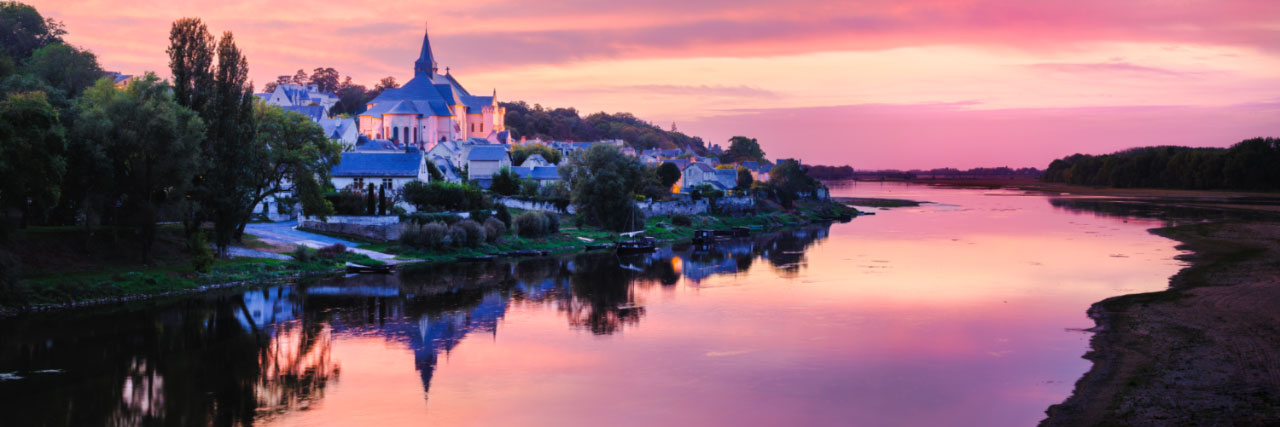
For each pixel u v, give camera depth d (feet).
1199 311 205.16
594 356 171.32
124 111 225.15
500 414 135.74
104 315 201.05
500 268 302.04
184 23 250.37
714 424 130.52
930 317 207.21
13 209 231.91
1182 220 522.47
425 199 357.00
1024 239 408.05
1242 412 129.08
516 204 439.22
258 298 229.25
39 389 145.89
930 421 130.82
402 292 244.83
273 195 343.26
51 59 319.06
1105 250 352.90
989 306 221.25
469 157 536.83
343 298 232.53
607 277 281.95
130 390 146.30
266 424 130.21
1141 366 157.07
